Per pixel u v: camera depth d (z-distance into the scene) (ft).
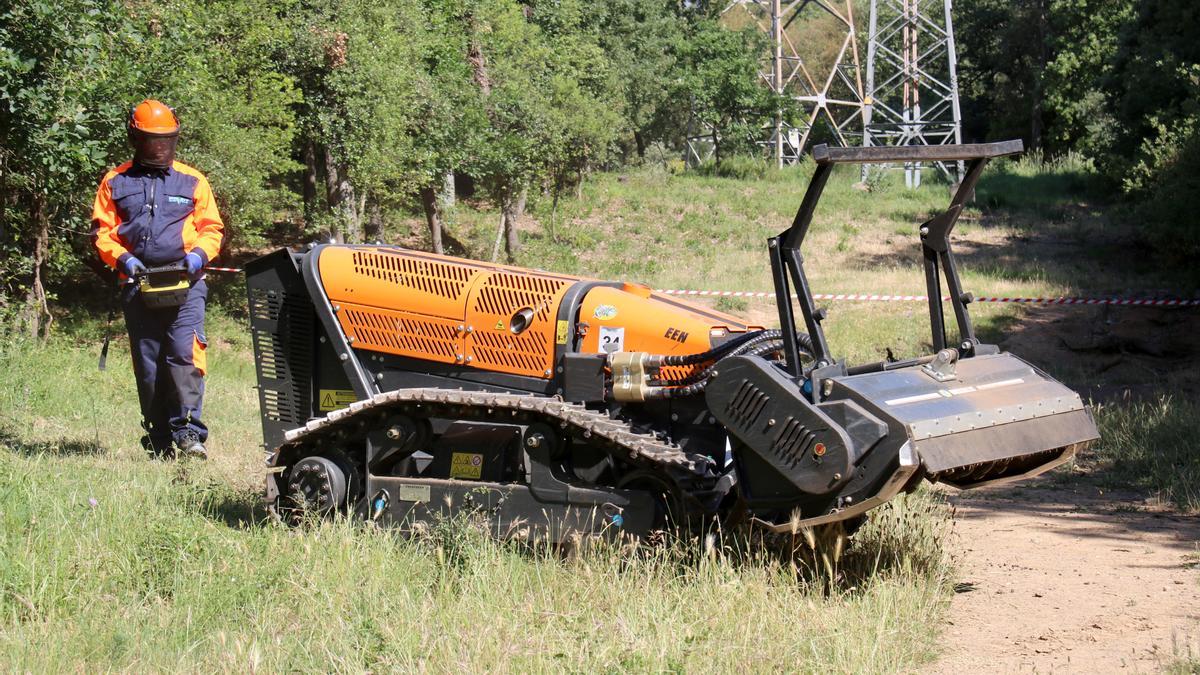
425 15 90.07
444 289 20.48
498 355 19.99
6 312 39.73
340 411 19.39
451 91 89.15
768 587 16.84
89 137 33.91
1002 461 18.08
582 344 19.57
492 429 19.69
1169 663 14.94
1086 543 23.56
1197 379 54.39
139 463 25.29
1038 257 99.71
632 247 108.78
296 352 22.18
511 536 18.42
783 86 165.48
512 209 102.06
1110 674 14.92
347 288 21.16
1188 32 90.38
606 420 18.39
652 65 155.63
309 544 17.57
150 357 24.62
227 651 13.82
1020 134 185.16
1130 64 97.40
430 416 19.16
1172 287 81.97
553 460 18.58
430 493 19.17
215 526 19.24
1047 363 62.28
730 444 17.69
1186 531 24.66
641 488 18.66
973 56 203.51
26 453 25.79
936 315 18.74
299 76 73.56
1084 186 138.51
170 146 24.27
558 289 19.84
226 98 62.85
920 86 208.03
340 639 14.25
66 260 47.21
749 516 17.94
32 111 30.27
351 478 19.92
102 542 17.46
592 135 103.55
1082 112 160.76
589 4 148.66
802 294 17.29
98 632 14.26
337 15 72.59
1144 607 18.37
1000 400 17.17
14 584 15.28
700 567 17.11
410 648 13.98
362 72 72.08
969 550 22.95
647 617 15.34
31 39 30.48
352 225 77.56
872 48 145.38
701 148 184.65
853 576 18.69
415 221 107.55
